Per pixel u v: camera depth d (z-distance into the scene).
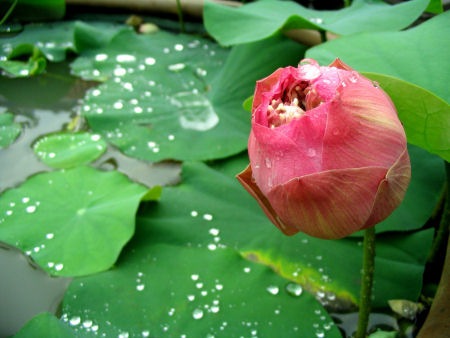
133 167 0.81
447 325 0.60
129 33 1.01
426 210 0.73
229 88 0.89
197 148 0.82
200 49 1.00
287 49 0.92
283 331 0.64
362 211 0.53
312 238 0.72
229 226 0.74
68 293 0.67
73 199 0.76
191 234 0.73
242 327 0.64
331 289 0.68
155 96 0.90
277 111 0.55
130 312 0.66
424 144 0.61
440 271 0.71
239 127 0.85
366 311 0.63
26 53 1.00
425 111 0.58
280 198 0.54
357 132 0.52
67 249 0.71
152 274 0.69
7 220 0.74
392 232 0.72
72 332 0.63
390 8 0.81
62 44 1.03
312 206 0.53
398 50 0.68
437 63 0.65
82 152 0.83
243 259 0.70
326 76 0.54
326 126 0.51
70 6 1.11
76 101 0.91
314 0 1.06
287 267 0.70
